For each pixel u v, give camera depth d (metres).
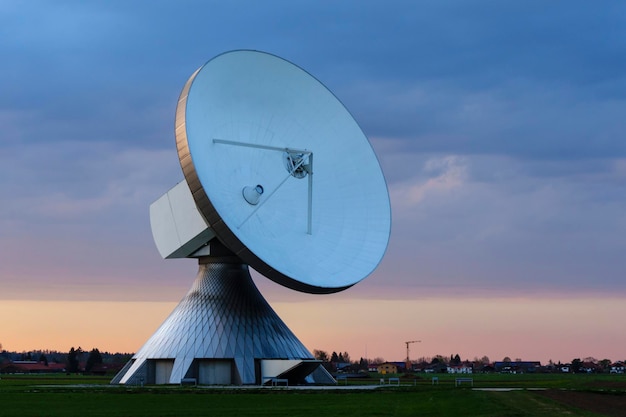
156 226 88.19
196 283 88.44
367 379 123.06
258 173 79.25
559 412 46.72
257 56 82.00
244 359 82.31
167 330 86.06
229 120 78.88
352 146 85.81
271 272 72.25
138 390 70.50
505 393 60.06
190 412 50.19
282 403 56.69
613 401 55.81
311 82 85.50
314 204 81.31
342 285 75.00
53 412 50.47
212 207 70.81
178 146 72.50
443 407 51.06
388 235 82.00
